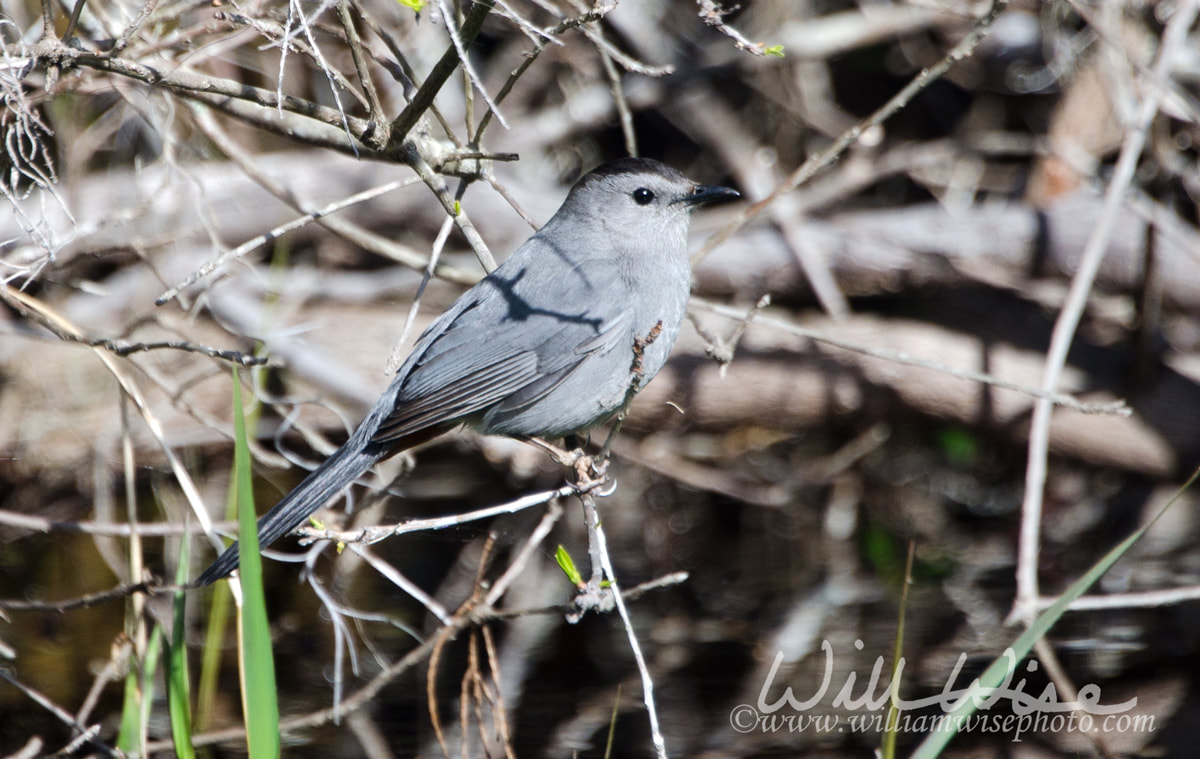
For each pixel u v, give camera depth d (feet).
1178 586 35.78
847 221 43.50
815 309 42.91
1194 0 35.60
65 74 26.05
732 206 44.34
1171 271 39.86
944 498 42.04
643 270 27.71
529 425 27.71
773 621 35.17
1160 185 41.32
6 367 38.11
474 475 41.42
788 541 41.34
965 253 41.73
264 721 19.12
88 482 37.42
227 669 31.09
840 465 41.70
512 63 43.45
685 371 40.29
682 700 30.30
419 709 29.89
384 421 25.76
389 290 41.50
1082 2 38.81
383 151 23.45
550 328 27.07
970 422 39.91
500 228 41.78
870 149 45.62
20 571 36.45
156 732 27.99
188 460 37.32
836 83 46.60
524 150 43.24
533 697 30.58
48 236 25.57
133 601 24.54
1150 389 39.01
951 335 41.06
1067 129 42.70
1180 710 29.12
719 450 41.75
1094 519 40.24
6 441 37.09
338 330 40.01
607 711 29.73
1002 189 45.19
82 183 36.86
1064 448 39.63
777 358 40.47
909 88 27.22
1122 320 40.98
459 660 32.55
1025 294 41.57
